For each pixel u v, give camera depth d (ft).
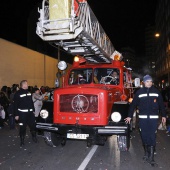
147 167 15.90
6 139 24.72
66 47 24.04
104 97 17.67
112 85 23.25
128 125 17.40
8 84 44.34
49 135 20.49
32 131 22.59
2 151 20.03
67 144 22.31
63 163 16.76
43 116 19.49
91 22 24.06
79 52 25.07
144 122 16.19
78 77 24.26
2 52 42.37
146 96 16.21
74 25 19.24
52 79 71.26
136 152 19.61
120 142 18.83
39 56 60.75
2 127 32.01
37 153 19.35
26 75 52.49
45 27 19.65
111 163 16.76
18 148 20.99
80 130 17.87
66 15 19.24
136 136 26.17
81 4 21.20
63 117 18.43
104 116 17.61
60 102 18.63
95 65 24.27
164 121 16.35
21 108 21.36
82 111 17.99
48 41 21.42
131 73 28.53
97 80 23.67
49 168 15.72
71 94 18.34
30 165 16.35
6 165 16.40
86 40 22.67
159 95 16.20
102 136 18.29
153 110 16.11
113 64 24.16
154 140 16.17
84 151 19.89
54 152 19.62
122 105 18.48
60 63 23.52
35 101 31.48
